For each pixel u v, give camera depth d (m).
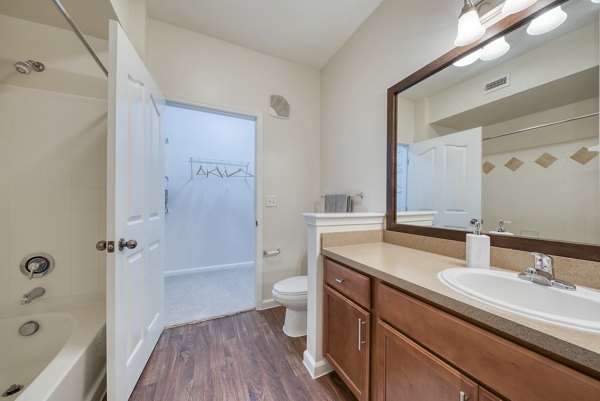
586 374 0.48
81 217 1.56
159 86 1.88
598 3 0.80
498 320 0.59
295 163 2.46
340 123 2.22
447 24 1.29
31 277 1.45
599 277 0.78
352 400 1.21
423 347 0.81
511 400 0.57
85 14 1.40
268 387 1.30
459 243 1.19
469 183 1.18
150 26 1.85
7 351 1.29
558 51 0.89
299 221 2.47
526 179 0.98
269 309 2.27
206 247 3.56
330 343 1.35
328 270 1.38
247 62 2.22
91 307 1.51
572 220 0.85
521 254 0.96
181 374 1.38
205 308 2.27
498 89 1.07
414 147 1.47
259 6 1.75
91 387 1.14
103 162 1.61
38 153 1.48
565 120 0.87
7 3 1.33
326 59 2.41
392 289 0.95
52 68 1.50
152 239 1.55
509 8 0.90
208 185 3.58
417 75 1.42
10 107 1.42
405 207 1.52
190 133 3.47
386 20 1.69
